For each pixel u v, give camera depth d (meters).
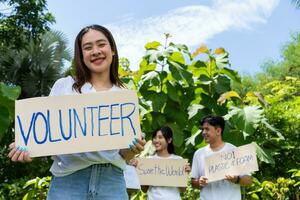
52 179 2.21
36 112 2.20
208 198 4.29
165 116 5.52
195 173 4.46
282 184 5.52
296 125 6.55
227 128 5.32
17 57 16.05
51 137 2.17
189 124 5.52
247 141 5.30
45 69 16.03
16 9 12.77
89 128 2.17
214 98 5.62
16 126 2.18
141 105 5.49
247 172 4.15
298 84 8.62
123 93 2.21
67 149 2.15
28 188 5.77
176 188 4.60
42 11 13.05
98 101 2.20
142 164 4.54
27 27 12.97
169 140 4.67
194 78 5.86
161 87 5.58
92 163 2.13
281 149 6.27
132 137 2.17
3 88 3.20
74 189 2.13
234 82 5.94
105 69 2.27
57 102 2.20
